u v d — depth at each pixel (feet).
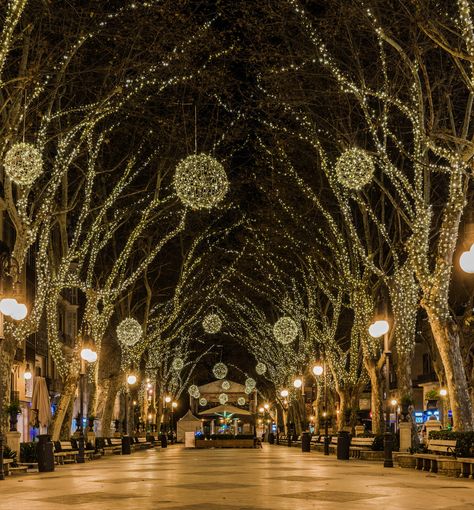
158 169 115.03
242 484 58.44
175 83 85.35
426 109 86.38
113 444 142.51
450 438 71.41
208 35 80.69
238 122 107.45
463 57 57.31
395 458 91.40
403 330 99.76
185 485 57.82
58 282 100.07
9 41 59.41
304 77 90.12
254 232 145.69
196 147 103.76
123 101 79.92
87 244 101.45
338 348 144.36
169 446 216.33
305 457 114.42
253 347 227.61
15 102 68.59
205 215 148.25
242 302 213.05
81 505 44.27
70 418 111.34
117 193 102.06
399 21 70.74
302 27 81.35
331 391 170.71
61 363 104.22
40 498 48.83
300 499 46.83
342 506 42.83
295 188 116.26
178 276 179.32
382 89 82.94
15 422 81.76
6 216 143.43
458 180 71.41
